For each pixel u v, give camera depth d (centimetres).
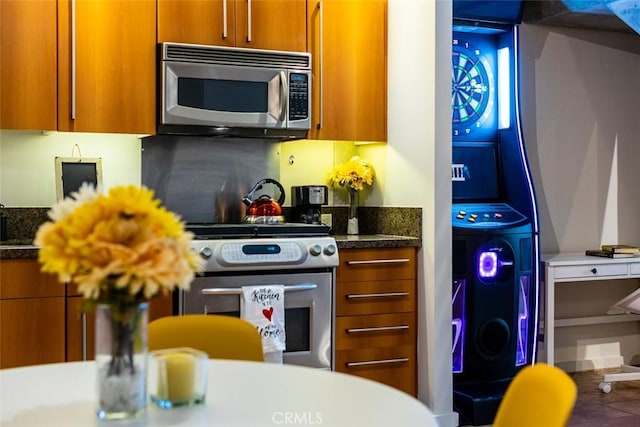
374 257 395
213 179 423
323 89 417
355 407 154
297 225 390
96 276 130
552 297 460
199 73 382
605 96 529
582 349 523
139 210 135
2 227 369
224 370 183
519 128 448
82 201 138
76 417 144
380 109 432
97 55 369
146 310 144
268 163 438
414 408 153
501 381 441
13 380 171
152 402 153
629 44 537
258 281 364
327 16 418
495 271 434
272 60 398
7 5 352
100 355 142
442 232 396
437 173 393
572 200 518
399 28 421
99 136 397
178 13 384
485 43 456
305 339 377
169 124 379
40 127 358
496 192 457
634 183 539
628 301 464
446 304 397
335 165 457
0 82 351
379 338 397
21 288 327
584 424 403
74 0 363
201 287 353
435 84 391
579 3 466
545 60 509
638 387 479
